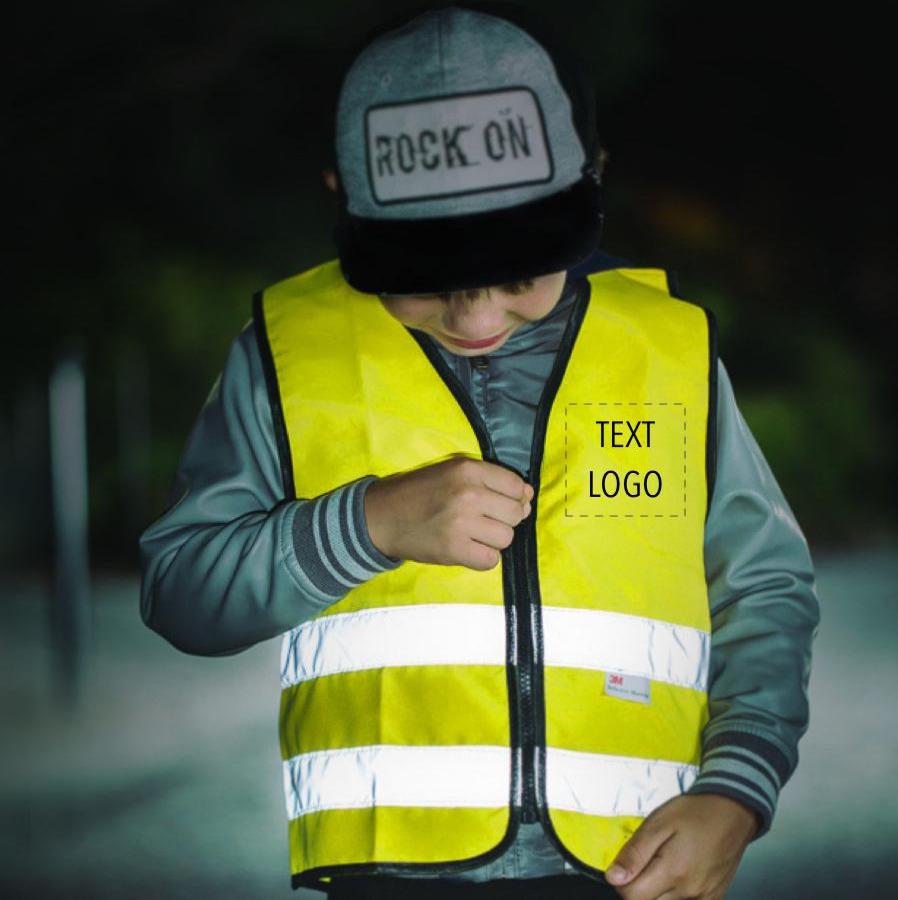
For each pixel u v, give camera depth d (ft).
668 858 8.59
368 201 8.36
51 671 48.06
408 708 9.00
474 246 8.18
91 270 84.64
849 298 112.06
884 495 101.91
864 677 45.55
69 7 47.80
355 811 8.96
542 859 8.96
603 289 9.84
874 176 112.57
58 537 45.55
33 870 27.48
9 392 84.17
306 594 8.77
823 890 26.35
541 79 8.34
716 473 9.67
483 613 9.07
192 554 9.07
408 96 8.30
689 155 111.34
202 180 83.66
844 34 110.83
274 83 62.49
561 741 8.95
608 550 9.21
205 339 87.15
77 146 76.89
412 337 9.52
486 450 9.38
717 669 9.52
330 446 9.41
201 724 40.09
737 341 102.27
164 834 29.84
